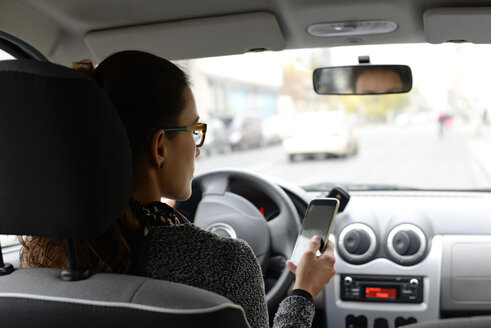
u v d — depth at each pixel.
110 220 0.92
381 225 2.49
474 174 8.55
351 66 2.37
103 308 0.92
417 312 2.43
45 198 0.89
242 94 20.44
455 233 2.44
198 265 1.06
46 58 2.26
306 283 1.32
